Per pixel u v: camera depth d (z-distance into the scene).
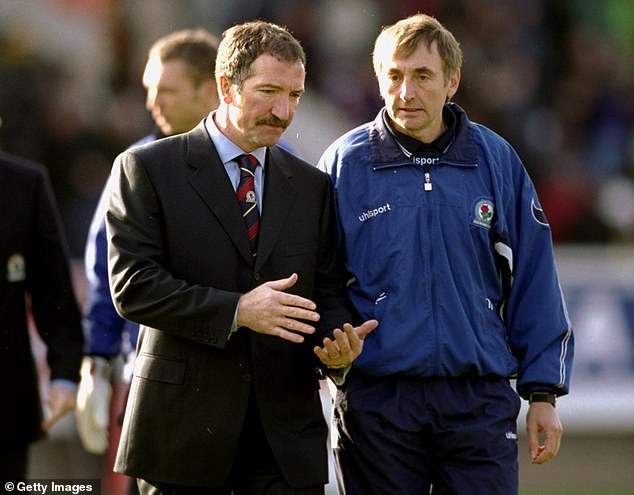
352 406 17.48
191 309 16.12
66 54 47.59
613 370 37.47
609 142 51.88
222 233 16.78
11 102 44.00
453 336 17.19
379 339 17.25
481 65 51.34
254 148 16.97
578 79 52.69
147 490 17.06
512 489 17.33
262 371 16.77
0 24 46.88
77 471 31.95
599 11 54.41
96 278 21.61
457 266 17.36
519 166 18.19
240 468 17.05
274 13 50.25
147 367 16.80
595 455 36.78
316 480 16.97
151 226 16.66
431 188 17.47
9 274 19.88
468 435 17.23
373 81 50.16
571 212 49.38
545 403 17.67
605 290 37.97
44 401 22.31
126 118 45.91
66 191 43.25
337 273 17.62
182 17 49.84
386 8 51.31
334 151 18.09
